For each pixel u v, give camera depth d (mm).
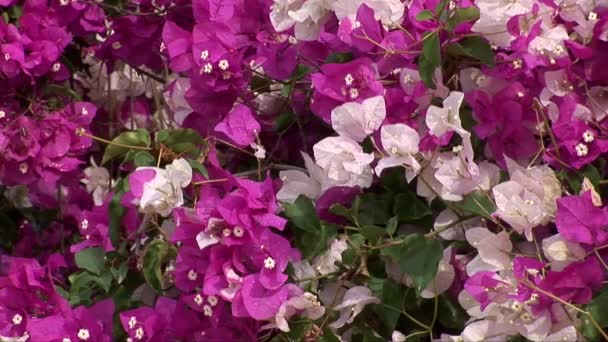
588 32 1102
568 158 1075
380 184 1132
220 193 1101
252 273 1057
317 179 1123
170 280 1138
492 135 1100
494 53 1094
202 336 1077
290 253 1050
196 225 1056
